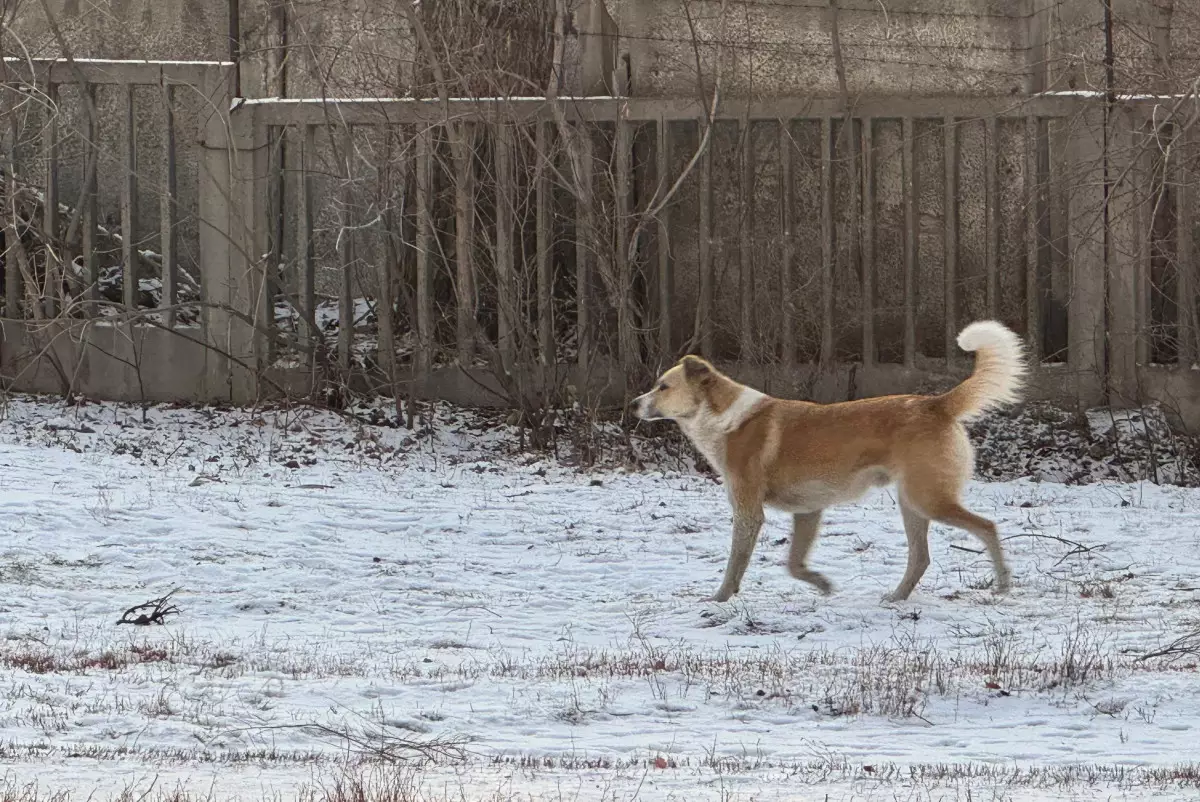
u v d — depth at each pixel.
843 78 22.14
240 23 24.56
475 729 7.42
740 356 22.56
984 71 23.61
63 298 21.55
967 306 23.38
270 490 15.80
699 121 22.31
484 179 23.03
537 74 23.59
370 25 23.73
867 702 8.03
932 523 14.59
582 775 6.24
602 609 11.35
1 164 22.58
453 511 15.13
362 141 22.88
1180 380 21.50
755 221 23.45
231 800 5.40
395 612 11.20
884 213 23.62
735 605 11.17
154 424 20.41
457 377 22.44
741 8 23.78
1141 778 6.19
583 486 17.14
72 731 7.02
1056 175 21.86
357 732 7.20
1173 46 23.31
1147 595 11.45
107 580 11.84
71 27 25.34
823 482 10.87
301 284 22.58
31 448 17.69
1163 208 22.80
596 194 23.14
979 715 7.85
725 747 7.05
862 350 23.38
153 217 25.47
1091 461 19.94
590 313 22.33
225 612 11.02
